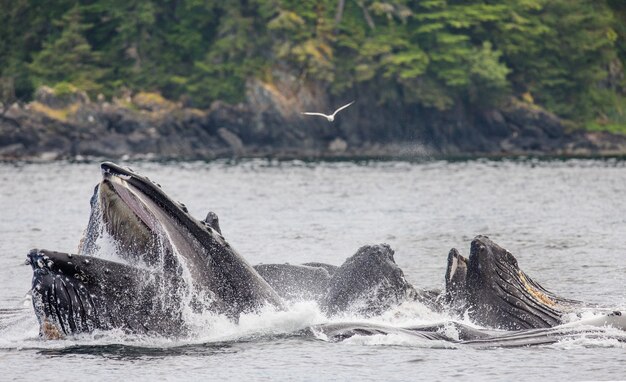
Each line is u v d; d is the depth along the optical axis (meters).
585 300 82.69
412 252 113.88
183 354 62.38
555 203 182.75
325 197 196.00
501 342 65.50
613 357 61.78
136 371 58.78
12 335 66.81
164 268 65.12
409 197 197.38
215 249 68.06
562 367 59.72
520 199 192.00
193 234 67.12
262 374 58.53
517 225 144.75
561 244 121.19
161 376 57.91
